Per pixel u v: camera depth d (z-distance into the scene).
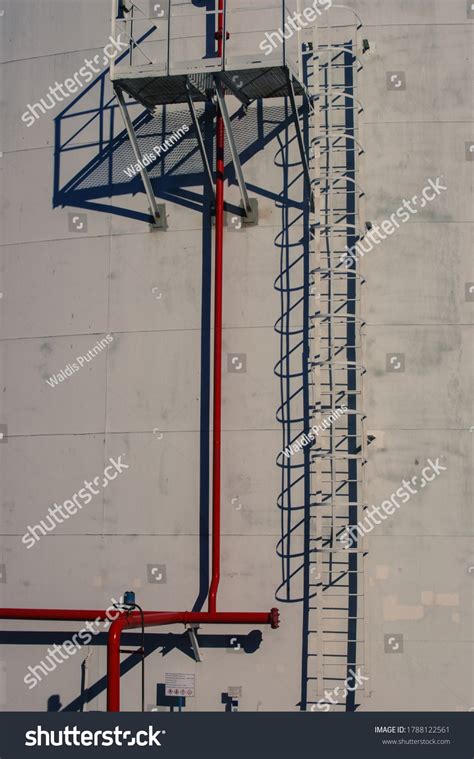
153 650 14.67
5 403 15.76
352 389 14.55
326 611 14.21
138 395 15.20
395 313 14.70
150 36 15.88
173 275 15.34
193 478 14.84
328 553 14.32
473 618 14.05
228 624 14.45
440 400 14.48
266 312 14.98
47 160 16.14
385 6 15.41
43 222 15.99
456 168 14.95
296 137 15.29
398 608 14.12
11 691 15.17
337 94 14.84
